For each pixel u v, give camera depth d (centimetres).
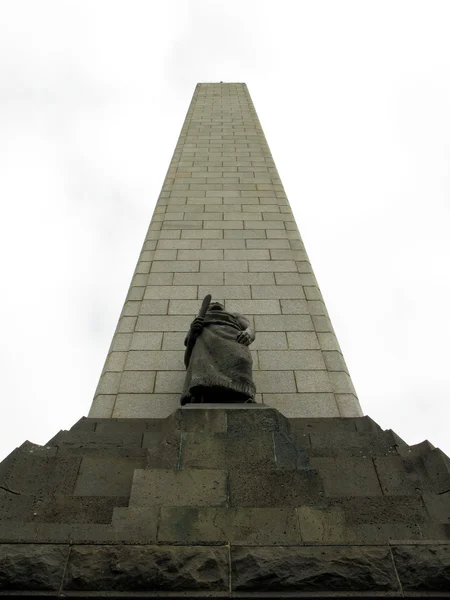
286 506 496
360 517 501
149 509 478
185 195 1497
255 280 1127
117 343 957
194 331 761
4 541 423
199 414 597
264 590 402
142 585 398
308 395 852
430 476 564
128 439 650
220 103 2364
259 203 1449
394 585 406
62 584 398
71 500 520
